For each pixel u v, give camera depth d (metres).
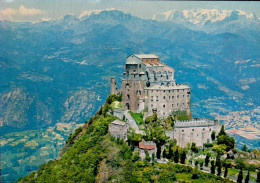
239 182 182.62
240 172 183.12
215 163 198.50
